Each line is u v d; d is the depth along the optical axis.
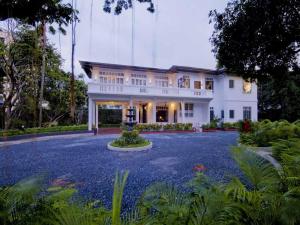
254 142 9.92
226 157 8.97
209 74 25.92
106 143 13.41
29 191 2.95
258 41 6.99
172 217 2.57
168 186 3.39
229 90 25.61
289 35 6.61
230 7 7.57
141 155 9.66
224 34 7.73
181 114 23.69
